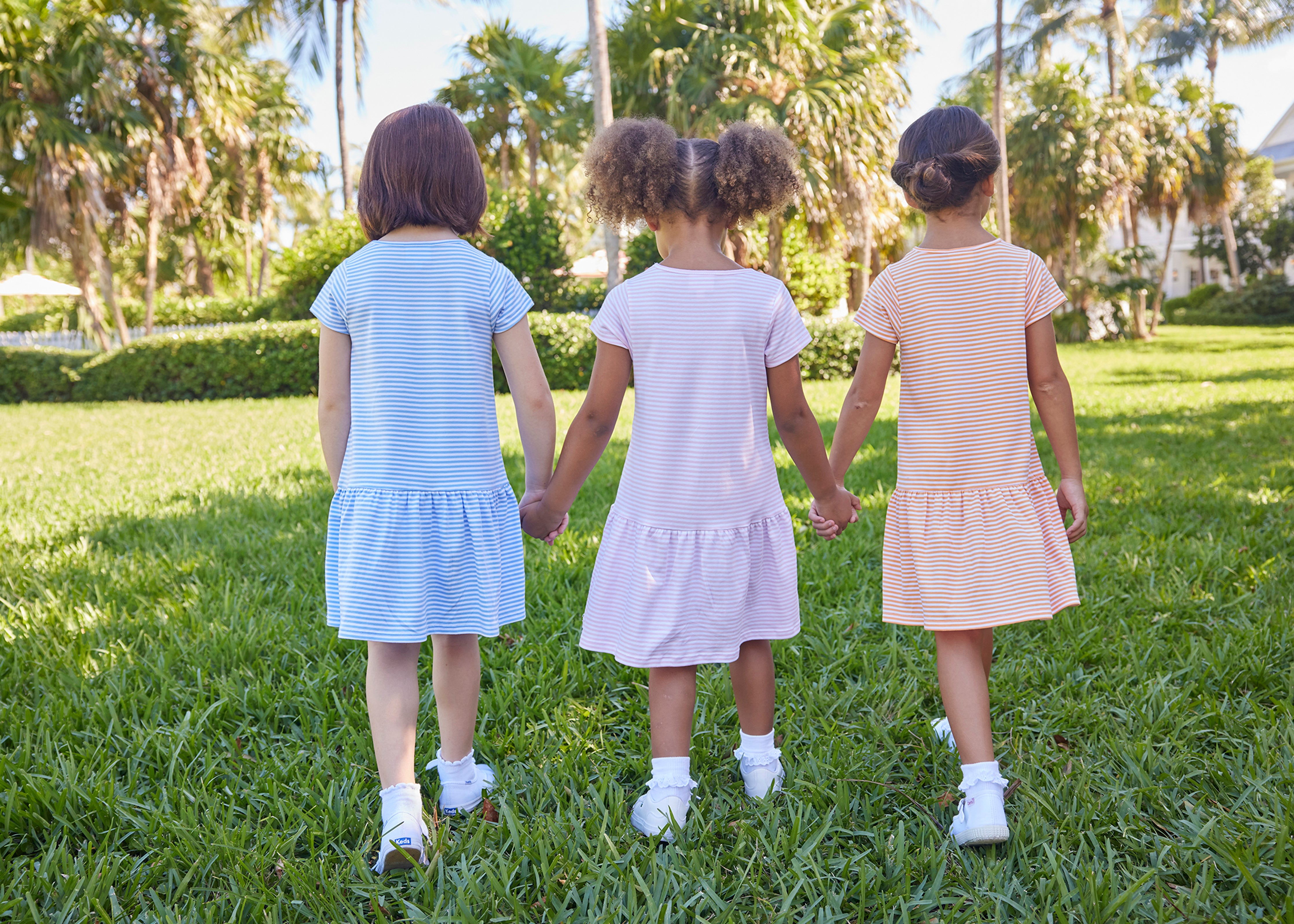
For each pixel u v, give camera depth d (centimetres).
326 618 289
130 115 1558
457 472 169
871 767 202
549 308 1580
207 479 584
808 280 1609
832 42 1479
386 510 165
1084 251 2333
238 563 376
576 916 151
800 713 228
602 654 262
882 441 696
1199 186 2452
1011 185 2250
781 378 175
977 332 176
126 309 2233
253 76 2084
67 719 223
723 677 246
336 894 154
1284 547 358
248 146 2083
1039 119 2150
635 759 203
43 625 297
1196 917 144
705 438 169
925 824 177
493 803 189
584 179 180
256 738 221
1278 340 2009
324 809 183
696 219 174
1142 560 344
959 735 174
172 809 184
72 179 1499
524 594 181
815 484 189
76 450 768
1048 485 182
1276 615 279
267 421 968
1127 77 2327
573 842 170
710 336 168
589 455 179
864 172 1401
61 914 150
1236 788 185
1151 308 3434
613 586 177
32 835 178
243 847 170
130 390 1388
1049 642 271
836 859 166
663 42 1430
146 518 464
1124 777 191
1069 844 167
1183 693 226
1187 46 3034
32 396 1412
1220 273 3878
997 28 1820
